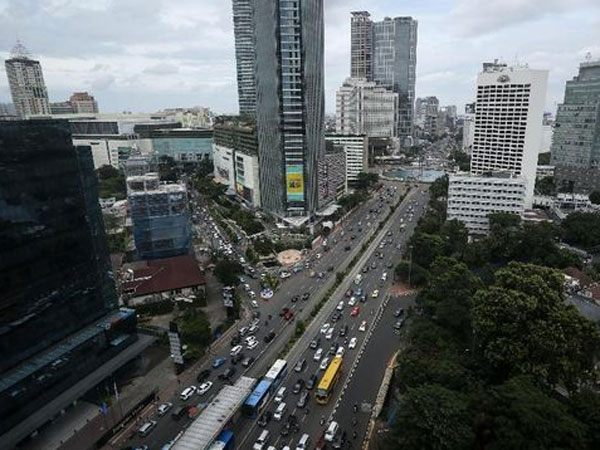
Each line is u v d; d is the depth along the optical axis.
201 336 130.38
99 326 114.31
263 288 175.25
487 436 78.88
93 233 116.12
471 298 111.56
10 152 91.06
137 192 191.50
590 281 160.75
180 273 171.38
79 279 110.81
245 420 101.88
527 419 71.56
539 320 93.31
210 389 114.19
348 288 174.75
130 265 182.38
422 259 185.25
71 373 103.88
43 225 99.44
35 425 91.38
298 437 96.06
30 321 97.12
